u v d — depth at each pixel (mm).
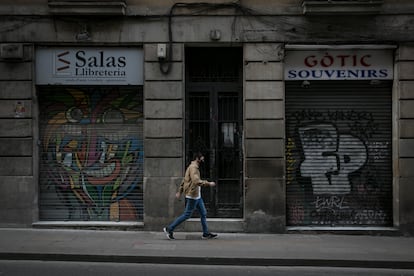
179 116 11742
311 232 11719
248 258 9242
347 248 10211
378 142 12055
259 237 11258
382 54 11938
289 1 11695
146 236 11203
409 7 11586
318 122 12078
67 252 9484
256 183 11688
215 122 12125
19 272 8422
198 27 11758
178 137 11742
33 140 11875
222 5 11711
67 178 12164
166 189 11734
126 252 9547
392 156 11961
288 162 12039
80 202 12164
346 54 11953
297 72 11938
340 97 12086
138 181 12109
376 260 9211
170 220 11719
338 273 8750
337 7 11398
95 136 12172
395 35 11609
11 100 11836
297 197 12055
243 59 11852
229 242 10648
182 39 11758
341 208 12031
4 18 11797
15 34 11805
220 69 12219
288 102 12086
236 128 12133
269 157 11695
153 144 11758
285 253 9648
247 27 11734
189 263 9266
